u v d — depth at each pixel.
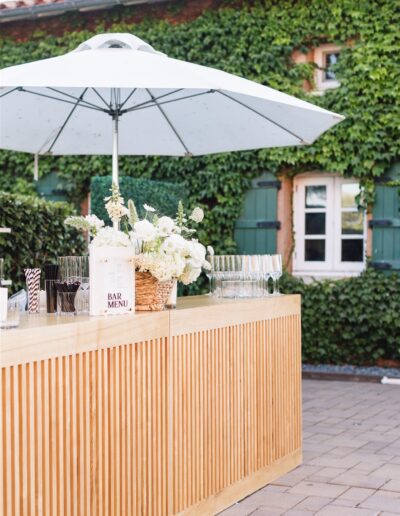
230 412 4.48
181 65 4.38
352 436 6.16
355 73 9.38
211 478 4.29
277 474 5.01
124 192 8.65
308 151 9.57
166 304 4.09
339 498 4.56
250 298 4.93
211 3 10.09
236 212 10.05
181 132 6.12
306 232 10.09
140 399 3.71
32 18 10.81
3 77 3.82
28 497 3.03
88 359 3.37
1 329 3.03
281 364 5.11
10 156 11.02
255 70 9.94
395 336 9.34
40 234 7.56
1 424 2.89
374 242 9.44
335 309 9.56
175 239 3.90
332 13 9.44
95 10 10.62
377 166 9.36
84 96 5.59
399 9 9.21
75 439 3.28
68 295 3.59
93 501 3.38
